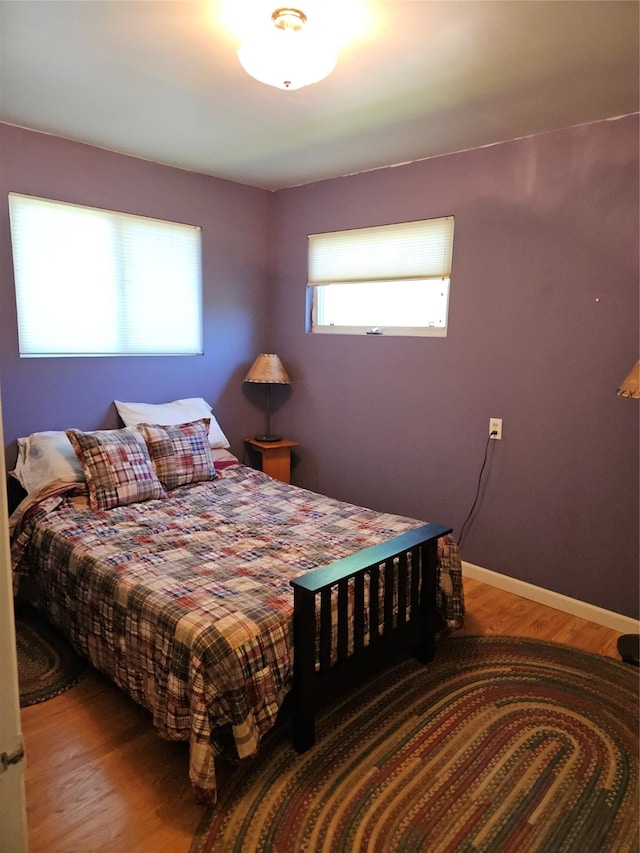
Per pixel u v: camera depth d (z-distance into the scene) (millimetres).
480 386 3074
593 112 2439
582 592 2818
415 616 2328
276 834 1588
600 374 2648
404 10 1682
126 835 1576
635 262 2492
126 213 3270
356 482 3768
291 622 1841
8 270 2861
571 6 1651
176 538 2457
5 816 795
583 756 1894
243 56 1805
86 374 3236
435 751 1906
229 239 3820
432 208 3156
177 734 1717
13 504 2990
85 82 2240
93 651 2172
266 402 4242
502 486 3053
